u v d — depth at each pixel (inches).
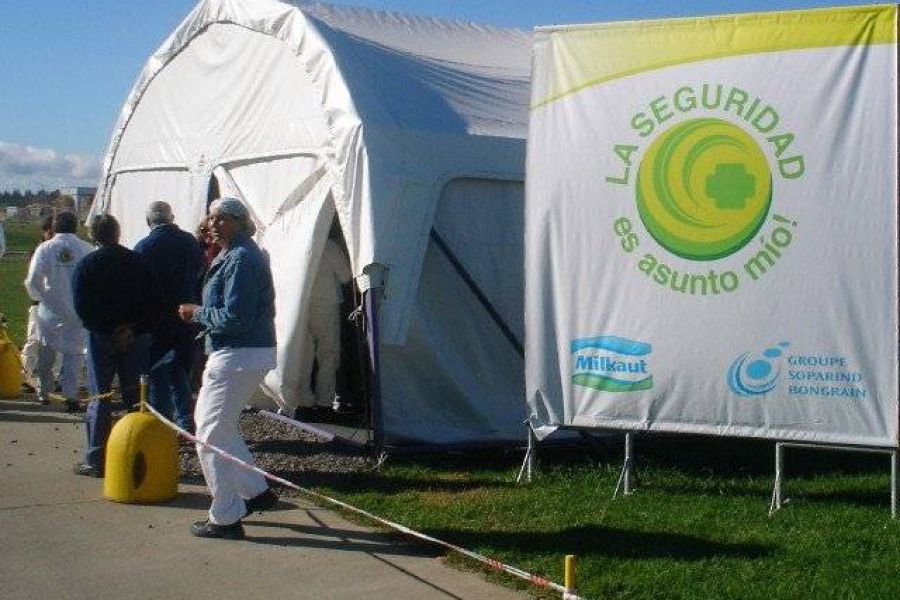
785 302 277.9
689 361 289.4
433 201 355.9
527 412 318.7
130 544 259.6
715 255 285.1
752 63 280.1
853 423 272.7
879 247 268.4
